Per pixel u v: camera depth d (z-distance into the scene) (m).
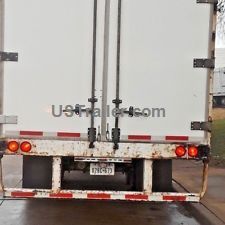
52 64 4.16
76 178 5.42
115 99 4.18
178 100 4.24
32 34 4.15
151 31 4.20
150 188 4.23
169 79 4.23
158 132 4.23
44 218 4.98
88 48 4.16
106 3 4.15
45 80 4.17
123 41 4.18
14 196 4.18
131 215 5.25
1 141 4.16
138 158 4.25
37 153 4.18
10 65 4.15
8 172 8.29
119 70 4.18
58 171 4.20
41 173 4.43
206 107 4.26
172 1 4.20
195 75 4.25
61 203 5.75
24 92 4.17
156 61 4.21
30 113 4.18
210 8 4.22
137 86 4.21
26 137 4.19
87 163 4.45
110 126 4.20
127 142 4.21
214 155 10.66
